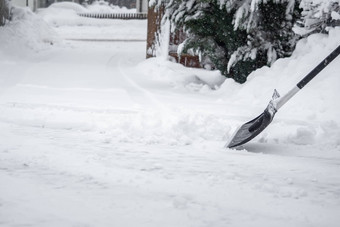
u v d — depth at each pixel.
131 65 18.36
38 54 20.69
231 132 7.07
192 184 3.96
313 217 3.17
